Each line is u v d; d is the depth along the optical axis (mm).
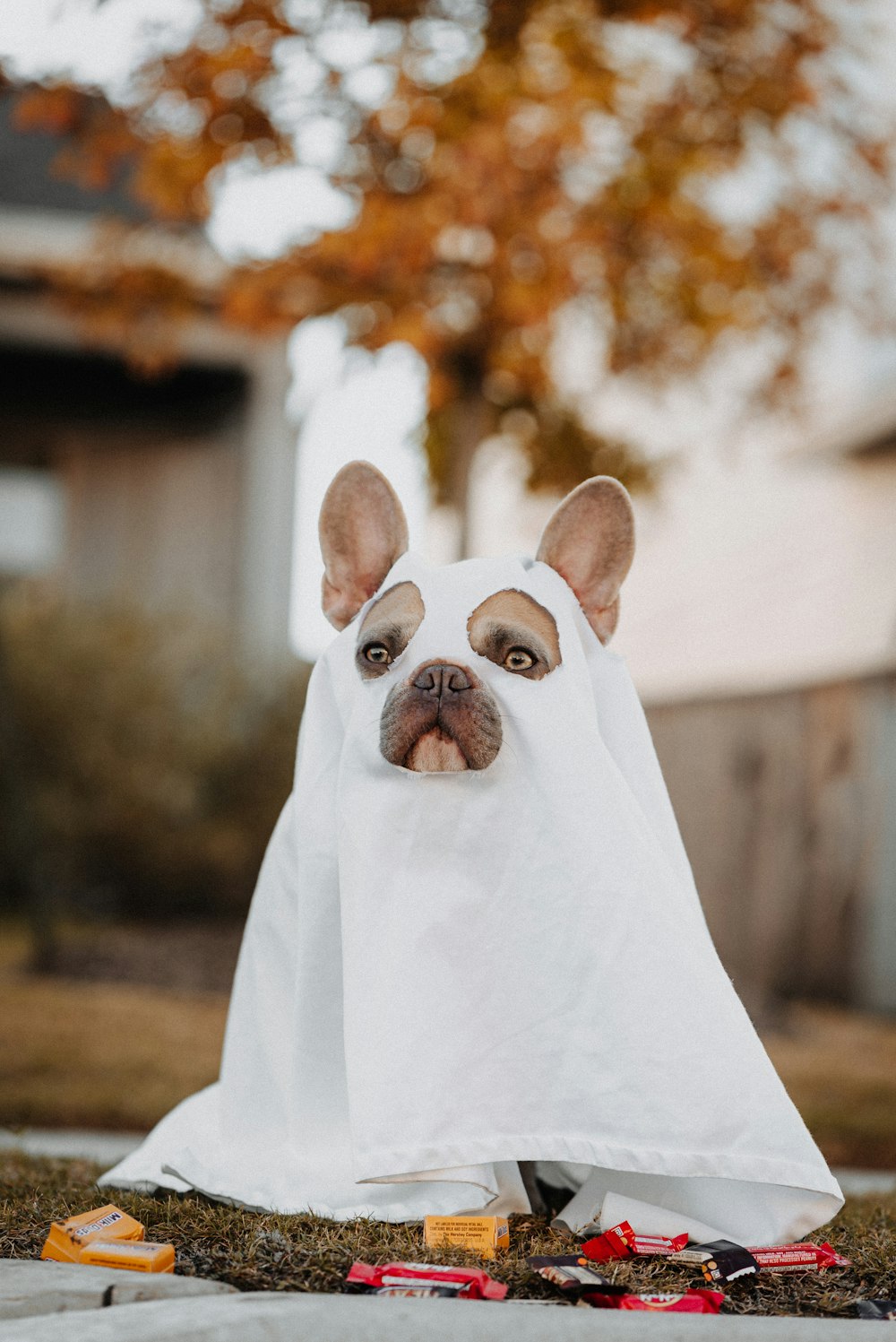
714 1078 886
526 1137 898
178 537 4117
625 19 2012
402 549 1046
